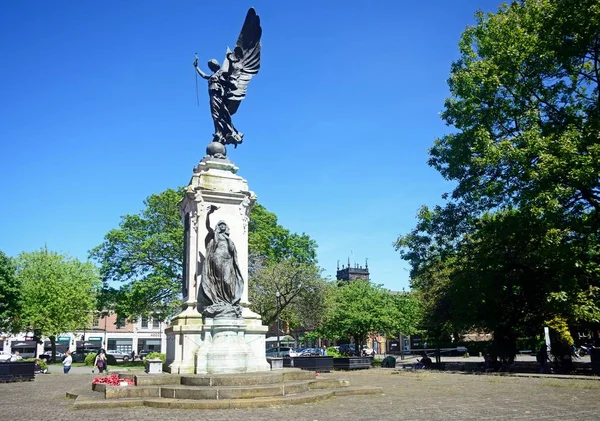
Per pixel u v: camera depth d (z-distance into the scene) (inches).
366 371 972.6
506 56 823.7
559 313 884.6
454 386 609.6
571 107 839.7
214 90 721.0
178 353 566.9
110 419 360.8
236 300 592.7
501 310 978.7
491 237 916.6
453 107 935.0
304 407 417.4
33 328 1963.6
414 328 2017.7
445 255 1019.3
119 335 2947.8
